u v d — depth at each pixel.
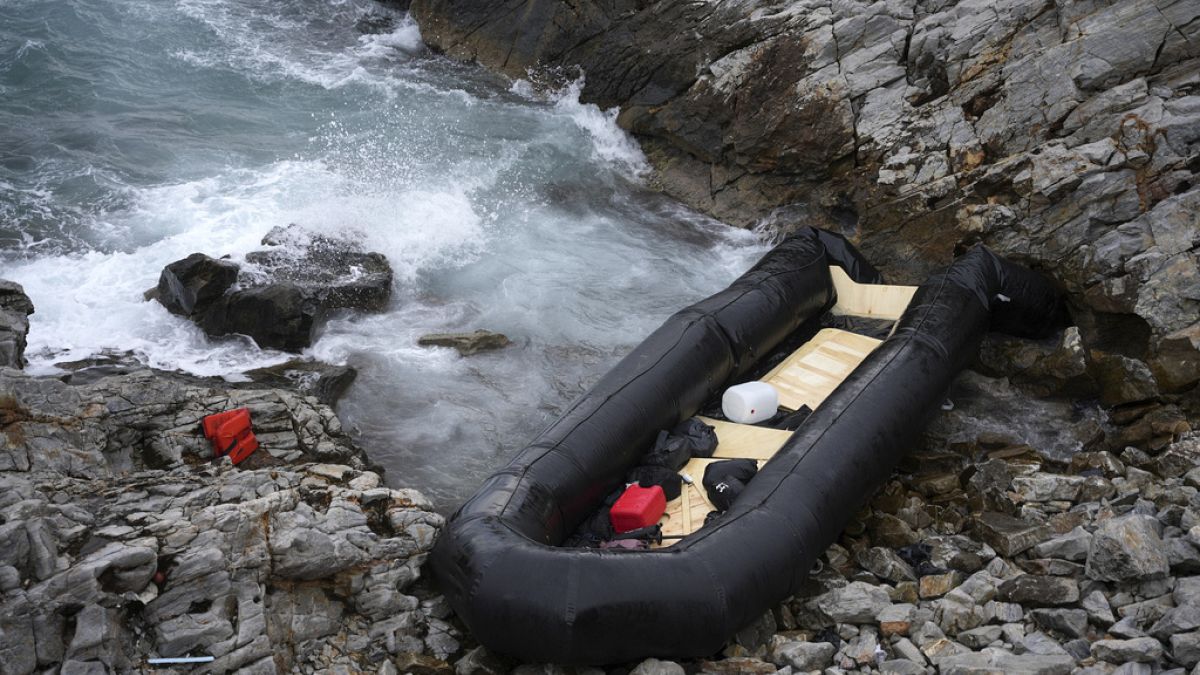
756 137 12.27
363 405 9.17
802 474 6.94
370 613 6.41
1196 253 8.73
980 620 6.32
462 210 12.09
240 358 9.44
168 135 13.15
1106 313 9.13
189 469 7.07
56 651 5.26
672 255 11.89
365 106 14.52
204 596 5.80
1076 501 7.62
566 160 13.64
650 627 5.89
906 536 7.36
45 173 12.02
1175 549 6.38
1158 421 8.26
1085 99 10.09
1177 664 5.58
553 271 11.41
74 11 15.61
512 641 5.97
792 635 6.47
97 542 5.77
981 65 10.95
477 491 6.91
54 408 7.01
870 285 9.82
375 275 10.60
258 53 15.71
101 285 10.20
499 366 9.88
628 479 7.56
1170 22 9.91
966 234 10.13
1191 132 9.27
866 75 11.70
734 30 12.85
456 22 16.31
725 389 8.69
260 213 11.57
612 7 14.38
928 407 8.06
